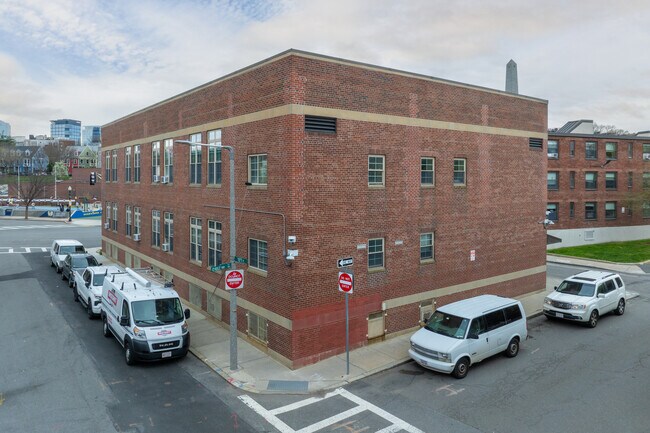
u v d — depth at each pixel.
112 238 35.84
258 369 15.48
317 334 16.17
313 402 13.12
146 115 27.98
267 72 16.52
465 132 21.14
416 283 19.42
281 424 11.83
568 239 44.31
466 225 21.42
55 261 32.44
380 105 17.78
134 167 30.69
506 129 23.17
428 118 19.55
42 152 157.38
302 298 15.76
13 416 12.10
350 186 16.95
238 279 15.23
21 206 94.88
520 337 16.91
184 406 12.80
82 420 11.93
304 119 15.68
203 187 21.39
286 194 15.69
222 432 11.40
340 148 16.59
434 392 13.72
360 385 14.28
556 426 11.67
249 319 18.12
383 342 18.14
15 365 15.59
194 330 19.75
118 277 19.38
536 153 25.03
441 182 20.23
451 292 20.89
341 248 16.77
